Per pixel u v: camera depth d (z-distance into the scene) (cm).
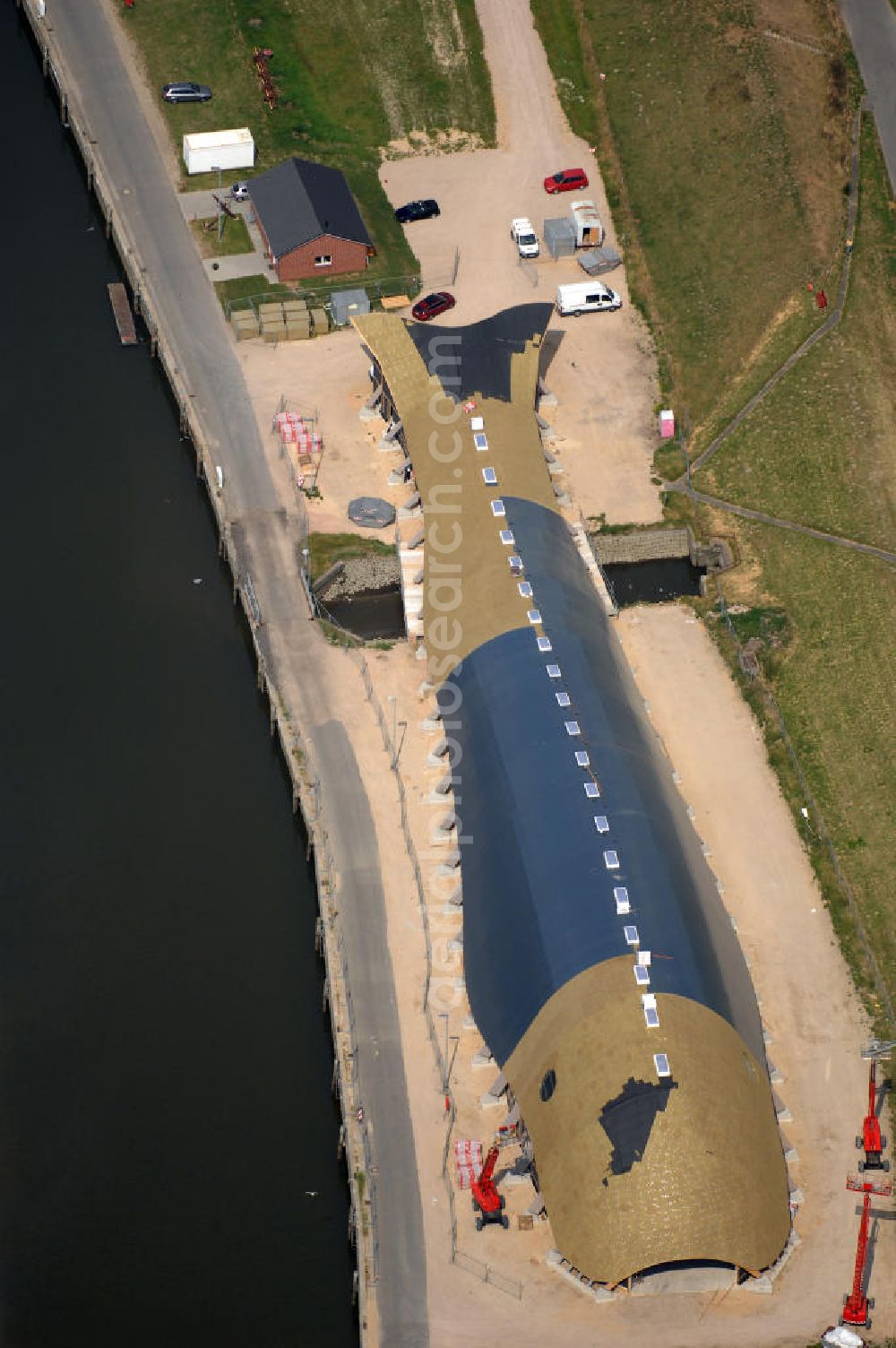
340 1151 12281
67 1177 12175
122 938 13450
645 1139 11281
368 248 17962
